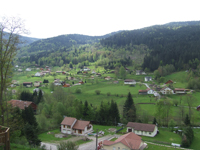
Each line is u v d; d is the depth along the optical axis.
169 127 63.94
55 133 56.28
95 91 121.50
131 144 41.03
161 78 153.75
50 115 72.69
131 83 154.62
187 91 120.69
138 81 167.38
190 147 46.34
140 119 68.75
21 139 32.22
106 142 43.53
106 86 147.12
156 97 104.19
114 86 146.25
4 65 30.58
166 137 55.09
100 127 64.94
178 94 114.69
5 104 33.12
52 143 44.34
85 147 42.69
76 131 56.16
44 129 57.53
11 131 33.53
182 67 184.12
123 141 41.69
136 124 60.38
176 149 44.09
